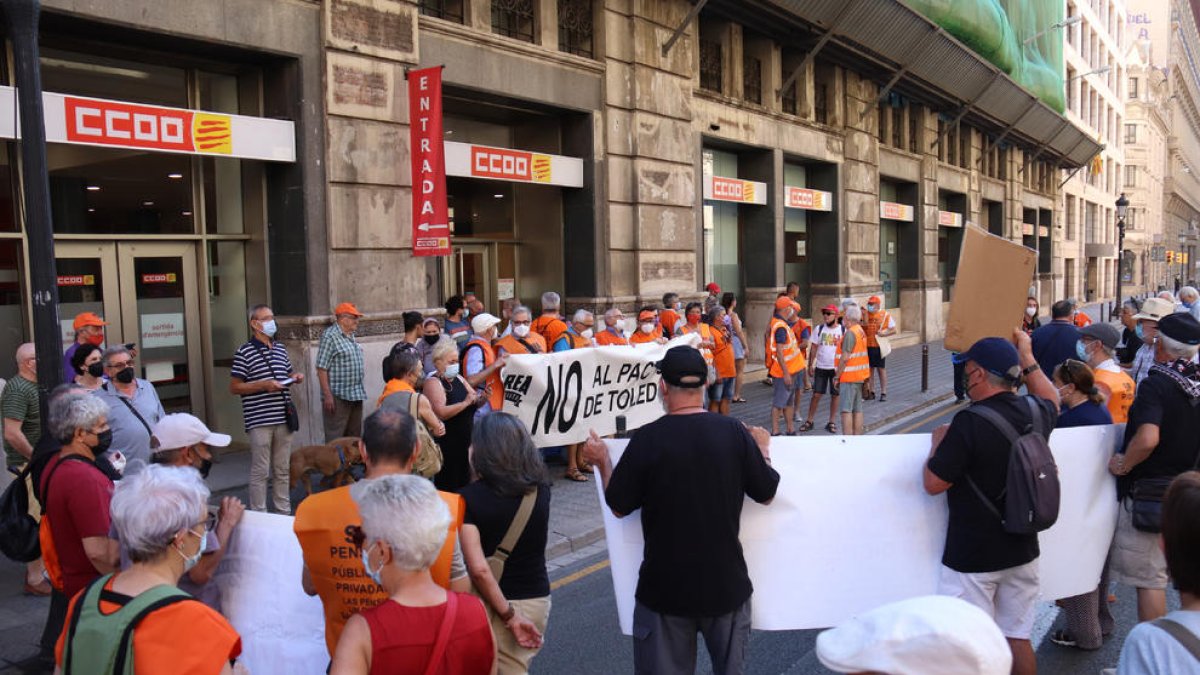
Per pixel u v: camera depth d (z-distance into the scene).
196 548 2.64
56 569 3.84
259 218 10.12
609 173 13.69
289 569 3.55
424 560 2.52
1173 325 4.40
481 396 7.59
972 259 4.46
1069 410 5.10
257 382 7.48
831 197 21.03
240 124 9.15
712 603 3.41
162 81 9.49
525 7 12.44
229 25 8.93
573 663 5.09
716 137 16.56
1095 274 58.22
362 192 10.12
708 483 3.43
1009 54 26.56
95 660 2.34
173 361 9.71
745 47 18.30
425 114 10.27
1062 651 5.16
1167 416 4.38
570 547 7.36
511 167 12.18
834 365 12.05
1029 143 35.59
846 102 21.31
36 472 3.85
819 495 4.08
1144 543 4.58
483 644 2.56
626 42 13.96
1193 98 108.25
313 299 9.80
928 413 14.34
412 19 10.56
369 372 10.12
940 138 26.95
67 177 8.76
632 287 14.29
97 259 9.03
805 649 5.27
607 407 8.92
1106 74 55.56
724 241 18.36
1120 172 63.16
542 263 14.13
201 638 2.37
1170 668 2.08
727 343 11.77
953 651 1.32
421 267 10.84
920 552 4.16
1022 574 3.89
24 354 6.23
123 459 4.21
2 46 7.91
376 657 2.44
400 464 3.27
